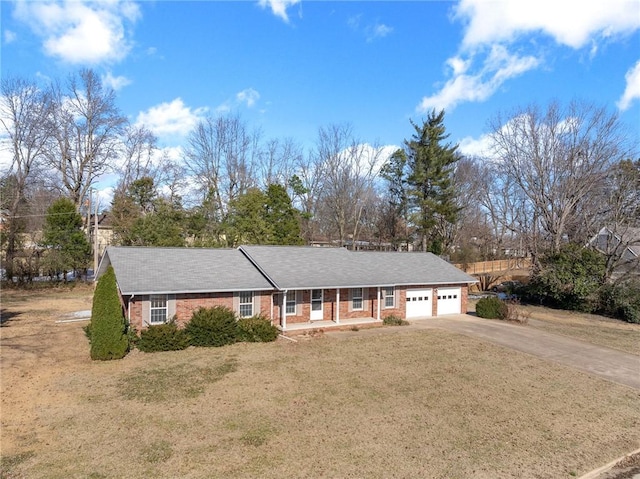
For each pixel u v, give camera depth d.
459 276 26.92
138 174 48.19
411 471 8.30
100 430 9.66
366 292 23.95
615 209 31.45
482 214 61.00
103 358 15.14
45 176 40.38
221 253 22.73
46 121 39.03
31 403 11.11
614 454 9.44
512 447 9.52
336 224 55.41
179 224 37.16
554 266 30.91
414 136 49.50
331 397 12.02
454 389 13.04
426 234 48.78
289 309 21.64
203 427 9.95
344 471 8.20
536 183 36.28
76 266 36.66
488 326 23.16
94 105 41.66
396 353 16.97
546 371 15.34
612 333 22.64
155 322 17.83
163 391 12.16
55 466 8.10
